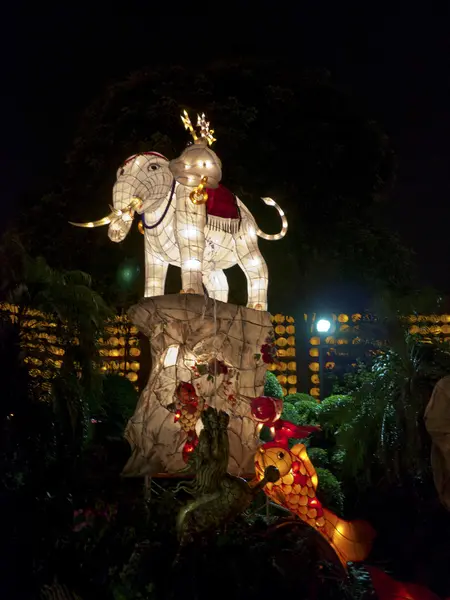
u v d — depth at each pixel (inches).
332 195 476.7
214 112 462.3
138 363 464.8
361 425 303.7
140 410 269.4
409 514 273.3
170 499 238.1
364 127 498.6
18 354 284.0
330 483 291.4
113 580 208.8
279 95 477.7
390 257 484.4
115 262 460.1
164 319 263.9
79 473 269.4
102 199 460.4
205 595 201.2
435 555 247.1
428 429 230.5
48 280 329.1
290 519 235.9
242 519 234.8
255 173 461.1
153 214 288.5
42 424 282.0
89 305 340.8
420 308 323.3
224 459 219.6
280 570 206.7
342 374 481.4
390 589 197.9
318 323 475.2
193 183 267.4
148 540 220.2
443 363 291.7
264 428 362.6
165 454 260.4
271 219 457.1
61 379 308.7
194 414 249.8
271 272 466.3
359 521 227.5
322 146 472.4
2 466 261.0
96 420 351.3
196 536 213.6
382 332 314.3
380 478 298.7
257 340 277.3
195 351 265.3
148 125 462.6
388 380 298.4
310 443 362.3
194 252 272.4
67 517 237.1
